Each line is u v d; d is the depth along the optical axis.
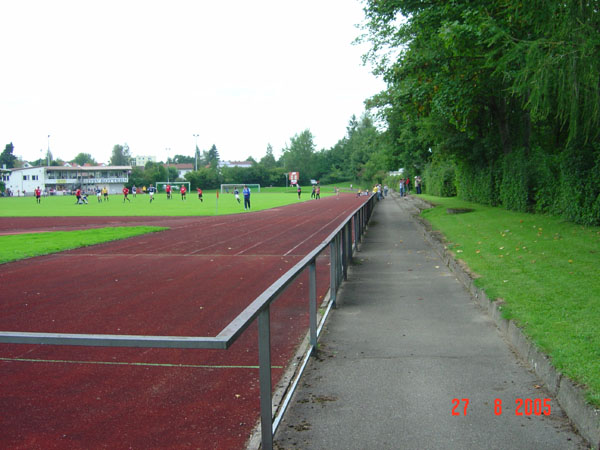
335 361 5.30
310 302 5.54
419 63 17.30
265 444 3.27
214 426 3.88
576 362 4.29
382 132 41.16
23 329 6.72
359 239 15.98
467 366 5.05
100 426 3.91
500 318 6.27
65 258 14.02
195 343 2.31
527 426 3.75
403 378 4.77
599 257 9.10
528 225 14.86
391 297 8.35
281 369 5.12
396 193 77.62
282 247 15.88
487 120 25.59
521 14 9.86
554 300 6.50
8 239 18.47
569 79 8.84
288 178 147.50
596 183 12.48
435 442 3.54
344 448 3.48
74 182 133.62
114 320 7.18
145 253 14.89
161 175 137.25
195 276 10.87
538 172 18.56
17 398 4.50
